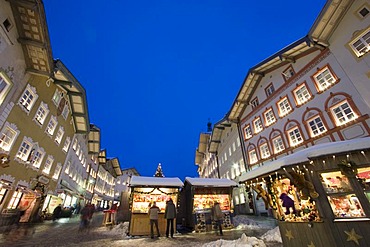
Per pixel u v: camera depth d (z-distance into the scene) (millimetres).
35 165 17109
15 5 11633
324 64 14219
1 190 13055
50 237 9539
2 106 12367
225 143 29891
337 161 5059
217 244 6766
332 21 13203
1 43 11523
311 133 14734
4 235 9633
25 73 14414
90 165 36312
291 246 5730
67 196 26031
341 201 5059
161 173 19750
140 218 10867
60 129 21469
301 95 16172
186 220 13422
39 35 12898
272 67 19969
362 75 11617
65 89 20766
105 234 10789
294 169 5441
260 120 20812
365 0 11703
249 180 7297
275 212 6551
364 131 11250
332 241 4719
